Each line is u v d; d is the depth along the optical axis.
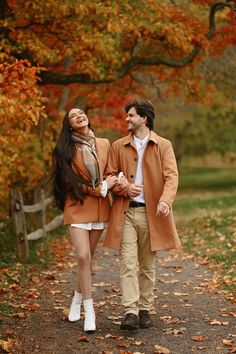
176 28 14.77
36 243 14.45
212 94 20.73
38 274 11.66
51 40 14.86
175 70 18.20
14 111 9.44
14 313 8.62
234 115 34.00
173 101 28.11
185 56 17.33
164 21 14.88
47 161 17.47
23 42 13.43
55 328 8.00
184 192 38.44
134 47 16.59
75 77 15.34
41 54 13.50
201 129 35.09
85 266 7.82
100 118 20.50
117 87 18.98
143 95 19.45
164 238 7.86
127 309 7.73
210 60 20.28
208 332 7.75
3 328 7.91
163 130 34.19
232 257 12.12
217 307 8.91
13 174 16.00
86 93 19.28
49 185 8.08
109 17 13.48
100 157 7.94
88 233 7.94
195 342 7.40
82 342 7.44
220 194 33.34
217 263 12.14
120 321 8.34
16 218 12.53
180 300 9.52
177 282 11.00
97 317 8.62
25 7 13.47
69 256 14.04
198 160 53.81
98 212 7.90
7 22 13.23
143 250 8.04
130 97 19.89
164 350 7.05
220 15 17.66
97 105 19.89
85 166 7.82
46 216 17.91
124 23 13.59
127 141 7.96
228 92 21.20
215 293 9.77
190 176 48.91
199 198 29.19
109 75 15.68
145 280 8.09
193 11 18.25
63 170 7.80
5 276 10.80
